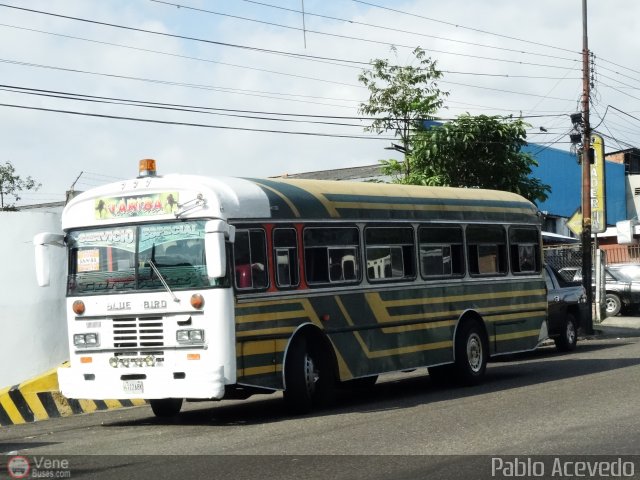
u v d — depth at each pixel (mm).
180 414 13883
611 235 49250
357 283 13688
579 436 10023
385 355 14023
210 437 11008
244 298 11914
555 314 22094
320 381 13055
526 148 43312
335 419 12055
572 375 16312
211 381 11562
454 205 15789
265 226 12375
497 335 16344
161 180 12164
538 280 17578
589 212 28422
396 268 14453
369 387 16547
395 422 11539
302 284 12805
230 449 10000
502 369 18625
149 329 12008
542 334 17547
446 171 27562
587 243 28016
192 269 11828
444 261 15414
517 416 11625
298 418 12383
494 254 16547
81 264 12625
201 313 11703
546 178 45094
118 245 12375
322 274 13172
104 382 12273
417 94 28812
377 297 13984
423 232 15031
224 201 11852
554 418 11328
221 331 11617
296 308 12633
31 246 15758
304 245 12930
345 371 13312
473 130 27078
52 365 15891
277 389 12305
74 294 12578
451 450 9438
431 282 15031
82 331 12484
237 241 11961
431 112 28781
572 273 31109
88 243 12609
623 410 11758
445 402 13492
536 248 17656
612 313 33906
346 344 13367
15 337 15516
